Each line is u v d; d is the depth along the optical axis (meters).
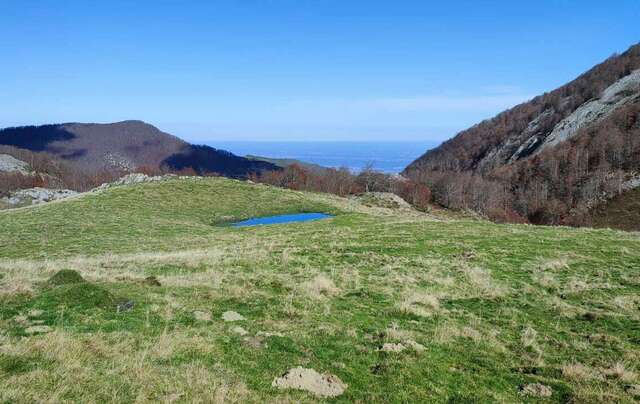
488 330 14.71
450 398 10.13
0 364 8.94
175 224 47.53
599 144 163.12
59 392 8.16
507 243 30.95
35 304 12.82
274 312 14.77
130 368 9.55
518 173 183.12
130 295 14.77
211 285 17.39
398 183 148.62
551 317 16.39
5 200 99.56
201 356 10.74
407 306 16.22
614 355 12.90
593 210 131.50
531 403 10.18
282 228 43.84
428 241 31.27
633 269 23.56
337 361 11.40
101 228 42.12
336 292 18.27
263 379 10.03
